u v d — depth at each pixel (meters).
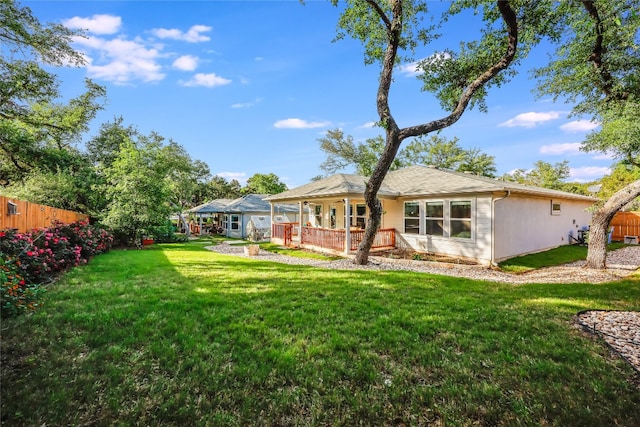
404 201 13.26
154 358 2.85
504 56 7.88
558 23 7.59
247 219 23.25
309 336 3.44
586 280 7.30
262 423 2.03
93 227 11.32
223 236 25.22
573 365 2.82
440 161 31.27
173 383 2.45
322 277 6.93
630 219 16.58
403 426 2.04
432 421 2.09
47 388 2.29
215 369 2.67
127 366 2.67
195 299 4.81
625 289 5.98
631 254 11.85
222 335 3.41
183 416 2.07
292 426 2.02
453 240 11.21
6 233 5.56
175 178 23.28
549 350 3.11
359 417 2.11
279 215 23.84
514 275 8.40
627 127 6.73
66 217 10.44
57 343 3.05
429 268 9.32
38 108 13.70
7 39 9.09
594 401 2.28
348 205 11.88
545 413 2.14
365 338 3.40
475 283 6.56
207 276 6.84
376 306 4.59
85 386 2.34
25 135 13.47
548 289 5.97
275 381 2.52
